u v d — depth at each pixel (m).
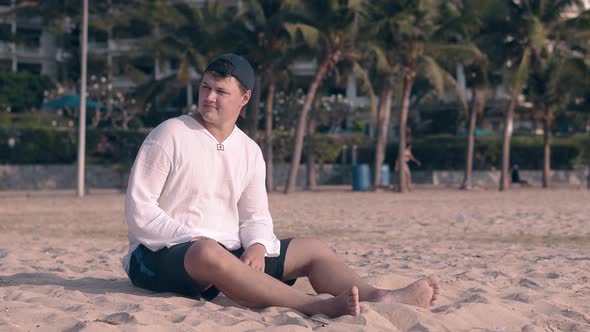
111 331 3.11
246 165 4.06
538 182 40.66
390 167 42.16
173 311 3.57
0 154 38.62
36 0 51.09
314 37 26.62
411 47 29.44
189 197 3.92
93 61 52.19
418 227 12.18
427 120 46.22
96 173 39.03
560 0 30.95
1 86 46.94
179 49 31.95
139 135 40.69
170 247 3.83
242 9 29.88
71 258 7.00
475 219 13.98
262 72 30.73
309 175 36.44
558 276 5.69
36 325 3.27
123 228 12.22
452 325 3.55
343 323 3.37
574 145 40.69
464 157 40.94
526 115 44.91
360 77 29.95
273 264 4.03
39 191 34.38
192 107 46.16
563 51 32.41
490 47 31.08
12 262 6.50
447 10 30.56
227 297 4.04
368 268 6.19
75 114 44.84
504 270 6.14
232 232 4.03
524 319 3.78
